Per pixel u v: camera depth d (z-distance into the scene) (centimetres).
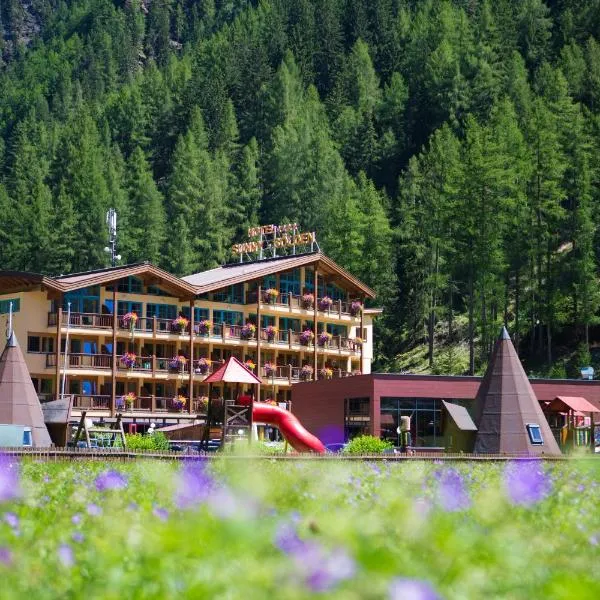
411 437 9231
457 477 2675
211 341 12419
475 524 1559
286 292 13300
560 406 9169
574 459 4775
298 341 13225
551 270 16162
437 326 18288
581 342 15825
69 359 11312
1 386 5794
